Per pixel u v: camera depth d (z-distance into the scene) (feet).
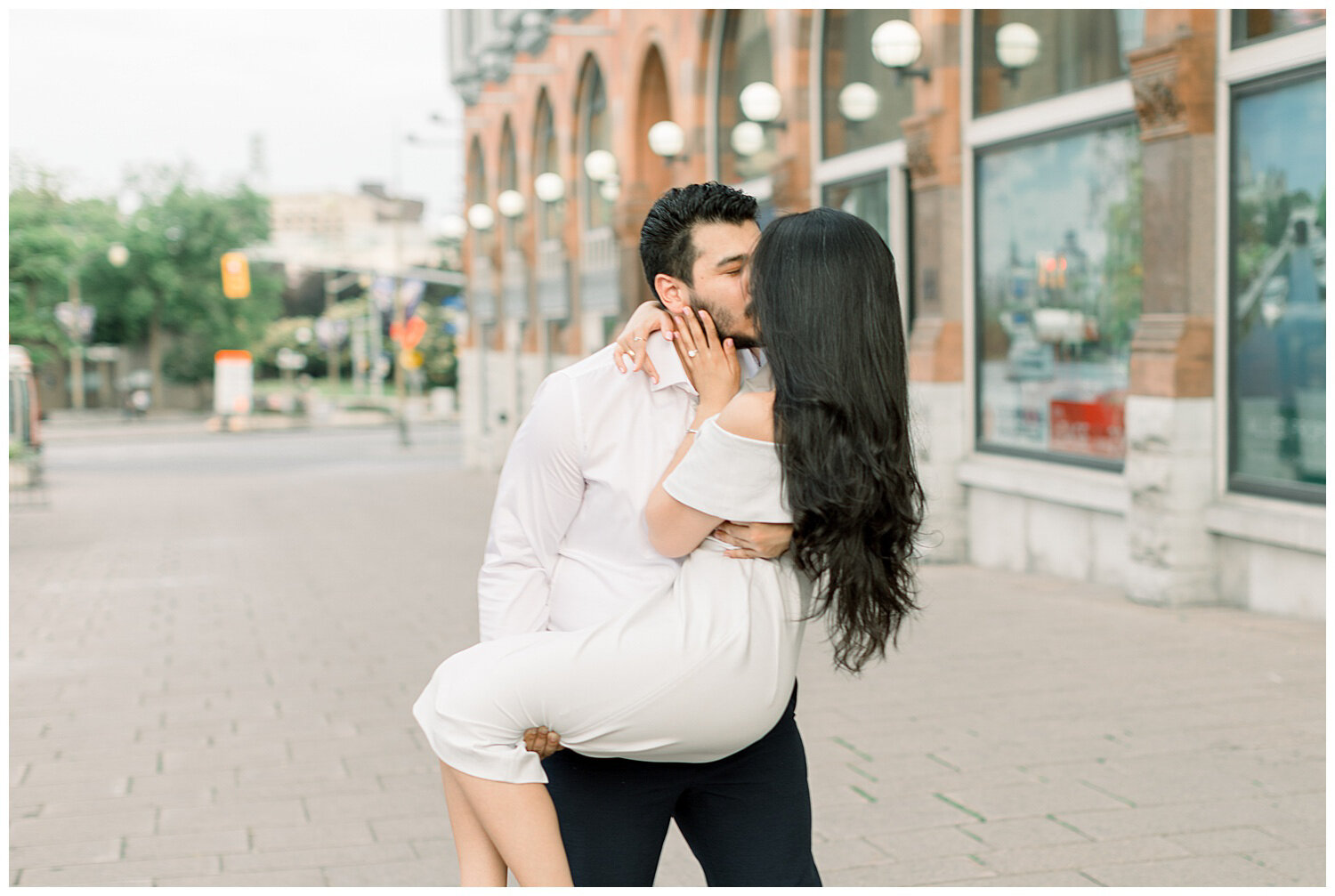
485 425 86.22
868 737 16.61
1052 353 30.66
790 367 6.07
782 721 7.04
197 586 34.71
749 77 46.55
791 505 6.17
